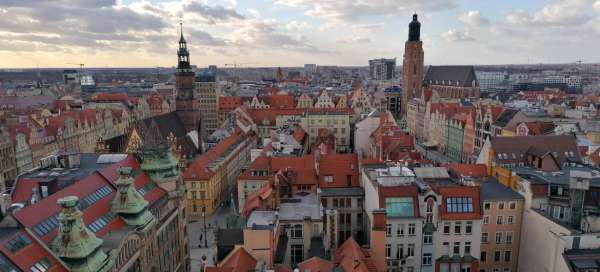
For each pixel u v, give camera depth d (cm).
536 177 7900
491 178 9125
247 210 7656
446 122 19912
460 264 7306
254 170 11000
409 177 7712
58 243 5041
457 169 9475
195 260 9569
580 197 6800
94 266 5131
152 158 8188
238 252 5931
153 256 6988
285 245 6675
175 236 8200
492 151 9819
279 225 6900
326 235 7062
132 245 6209
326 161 9656
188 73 17738
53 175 7412
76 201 5144
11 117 18238
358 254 6088
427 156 19550
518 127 14300
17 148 14562
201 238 10706
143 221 6538
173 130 16438
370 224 7825
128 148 14200
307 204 8075
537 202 7438
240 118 19550
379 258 6912
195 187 12125
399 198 7238
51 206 5719
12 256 4594
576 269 5931
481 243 7825
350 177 9356
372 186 7788
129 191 6556
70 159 7931
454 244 7319
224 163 13662
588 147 11812
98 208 6281
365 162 9656
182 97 17838
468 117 17762
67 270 4997
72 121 19088
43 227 5344
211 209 12319
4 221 5003
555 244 6316
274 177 8944
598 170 8338
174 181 8231
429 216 7231
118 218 6419
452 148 19325
